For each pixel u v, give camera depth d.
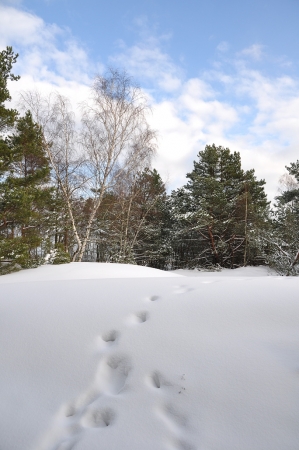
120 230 16.72
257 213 19.45
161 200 20.33
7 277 7.68
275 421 1.84
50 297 3.69
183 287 3.72
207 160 20.52
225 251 20.47
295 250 16.81
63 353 2.65
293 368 2.16
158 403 2.09
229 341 2.50
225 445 1.76
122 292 3.65
